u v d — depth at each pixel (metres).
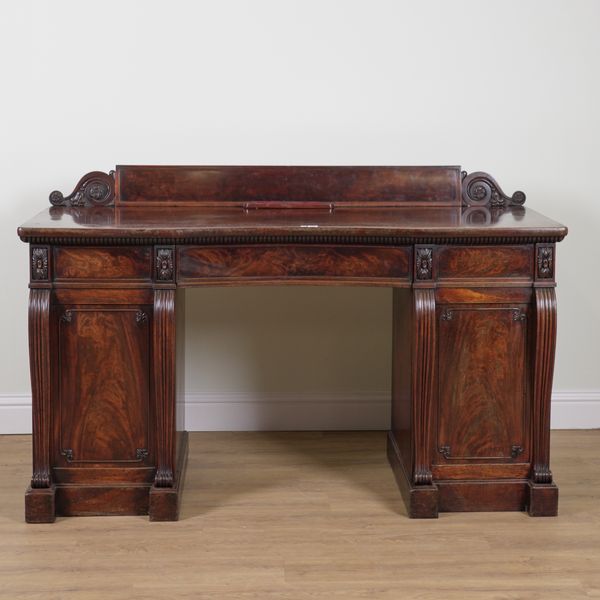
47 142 3.92
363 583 2.76
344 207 3.72
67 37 3.86
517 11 3.92
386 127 3.96
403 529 3.12
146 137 3.93
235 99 3.92
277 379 4.12
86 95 3.90
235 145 3.94
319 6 3.89
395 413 3.66
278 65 3.91
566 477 3.59
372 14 3.90
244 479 3.57
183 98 3.91
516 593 2.70
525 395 3.24
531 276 3.19
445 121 3.97
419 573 2.82
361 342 4.11
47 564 2.87
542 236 3.12
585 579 2.78
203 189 3.71
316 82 3.93
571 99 3.97
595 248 4.07
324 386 4.13
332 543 3.02
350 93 3.94
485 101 3.96
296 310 4.07
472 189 3.72
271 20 3.89
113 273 3.14
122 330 3.18
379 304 4.09
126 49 3.88
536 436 3.24
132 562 2.88
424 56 3.93
